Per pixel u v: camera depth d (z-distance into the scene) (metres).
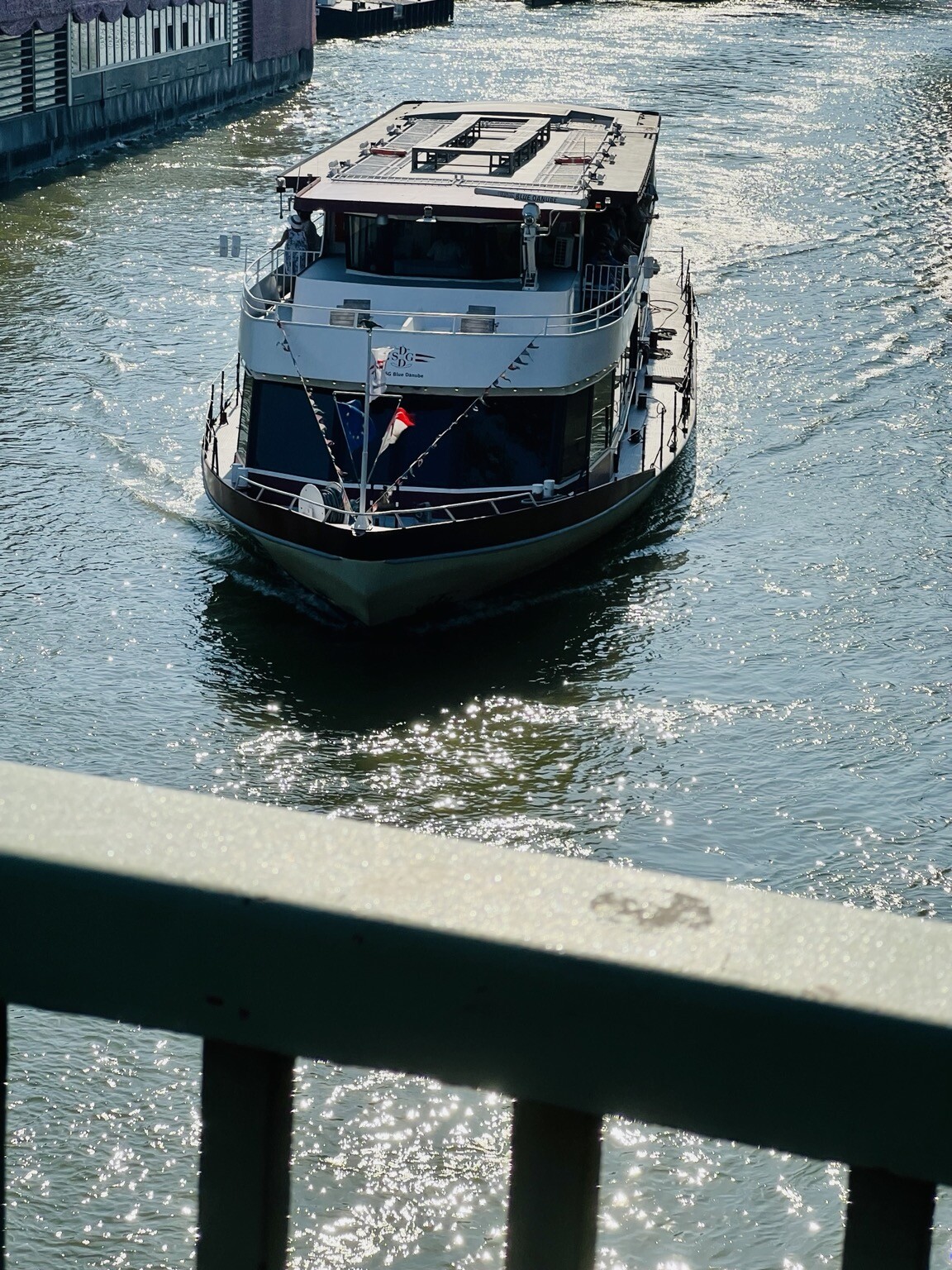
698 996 1.51
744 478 33.56
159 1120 14.84
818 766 22.52
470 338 26.91
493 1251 13.71
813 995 1.49
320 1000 1.64
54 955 1.71
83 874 1.68
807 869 20.03
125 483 32.31
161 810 1.79
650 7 129.12
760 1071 1.52
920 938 1.57
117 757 22.69
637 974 1.53
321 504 26.12
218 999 1.67
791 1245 13.53
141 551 29.34
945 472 34.25
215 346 41.34
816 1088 1.50
